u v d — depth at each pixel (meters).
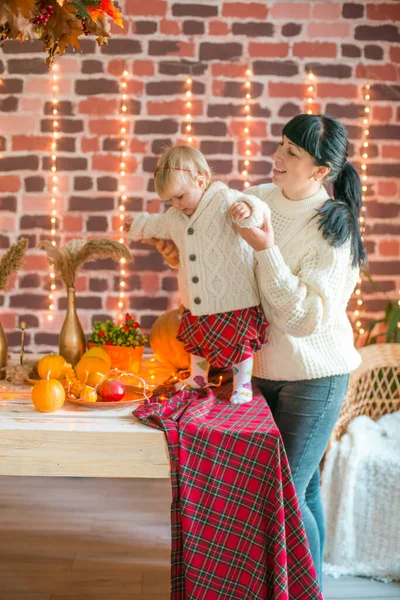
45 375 2.10
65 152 3.09
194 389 2.00
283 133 1.89
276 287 1.78
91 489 3.02
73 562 2.40
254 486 1.70
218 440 1.70
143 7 3.03
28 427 1.77
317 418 1.93
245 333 1.89
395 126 3.13
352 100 3.10
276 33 3.06
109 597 2.20
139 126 3.09
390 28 3.07
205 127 3.10
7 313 3.15
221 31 3.05
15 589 2.21
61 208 3.12
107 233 3.13
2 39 1.84
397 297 3.20
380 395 2.87
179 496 1.71
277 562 1.67
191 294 1.93
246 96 3.08
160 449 1.77
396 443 2.53
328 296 1.80
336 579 2.38
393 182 3.15
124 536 2.60
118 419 1.86
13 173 3.09
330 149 1.84
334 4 3.05
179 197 1.89
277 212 1.94
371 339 3.10
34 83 3.04
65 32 1.82
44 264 3.14
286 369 1.92
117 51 3.04
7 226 3.12
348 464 2.40
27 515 2.74
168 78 3.06
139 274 3.15
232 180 3.12
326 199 1.92
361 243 1.92
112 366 2.32
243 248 1.90
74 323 2.31
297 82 3.08
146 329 3.18
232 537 1.71
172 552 1.73
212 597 1.71
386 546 2.39
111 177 3.11
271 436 1.68
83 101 3.06
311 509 2.12
